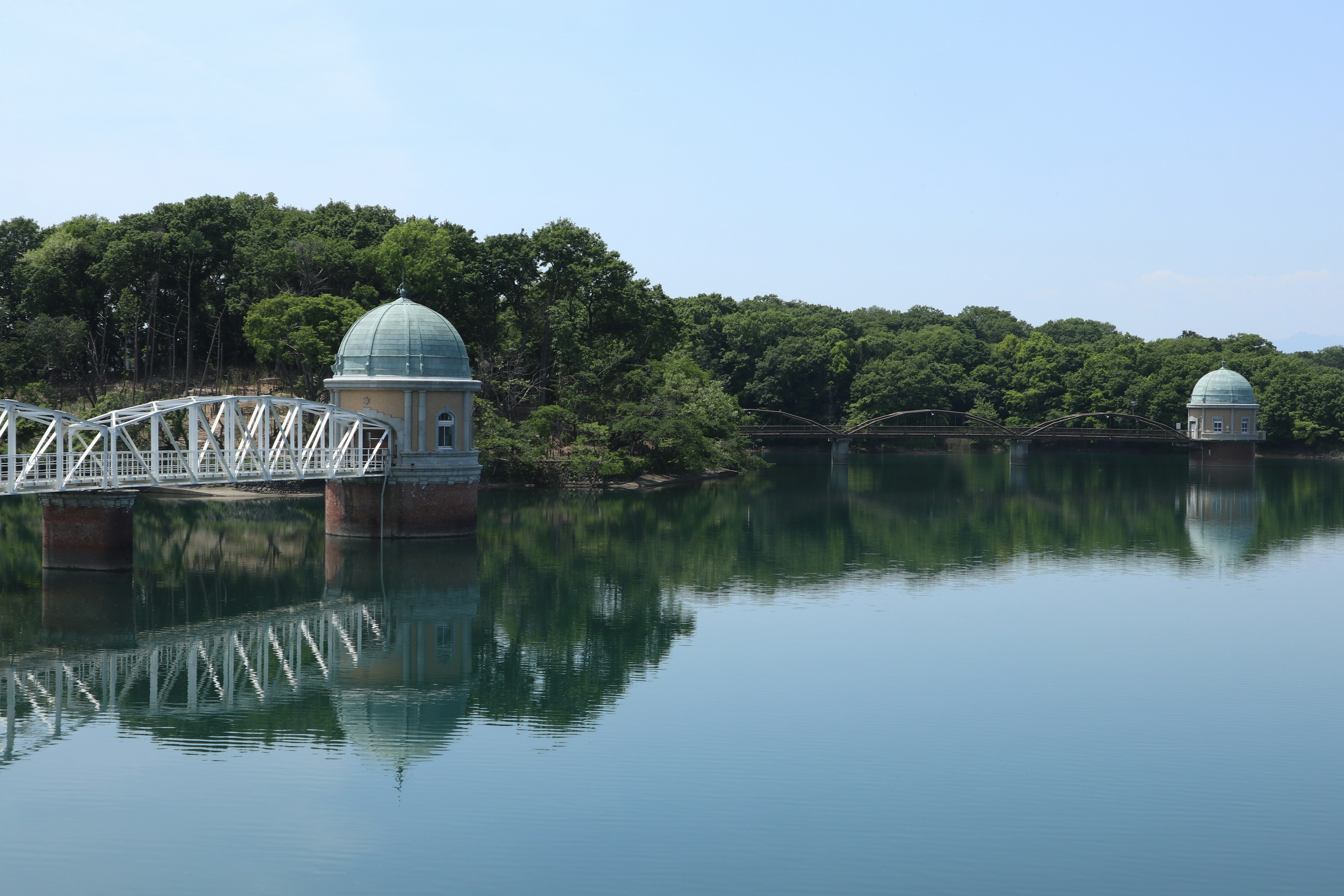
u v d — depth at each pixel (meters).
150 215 133.75
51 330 121.12
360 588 68.44
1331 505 120.75
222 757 39.50
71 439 65.12
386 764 38.69
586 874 30.73
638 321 133.12
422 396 80.06
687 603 64.75
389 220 131.12
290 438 72.88
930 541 90.56
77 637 56.72
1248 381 197.75
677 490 127.06
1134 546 88.62
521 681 49.06
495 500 110.44
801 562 79.06
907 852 32.00
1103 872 31.00
